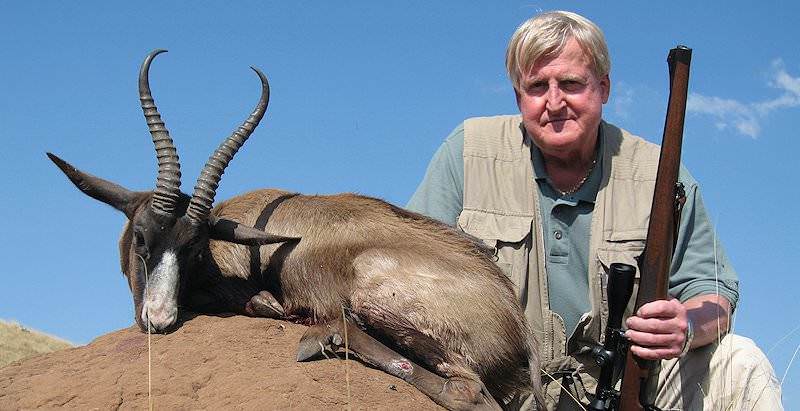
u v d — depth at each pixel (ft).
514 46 7.18
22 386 6.43
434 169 7.57
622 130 7.51
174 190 7.42
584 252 7.25
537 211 7.32
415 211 7.52
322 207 7.48
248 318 7.02
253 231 7.30
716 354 7.14
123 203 7.76
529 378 6.96
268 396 6.13
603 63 7.11
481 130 7.54
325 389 6.23
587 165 7.29
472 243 7.16
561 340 7.25
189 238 7.33
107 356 6.72
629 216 7.23
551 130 7.09
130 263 7.55
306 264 7.25
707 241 7.34
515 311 6.93
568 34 7.03
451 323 6.77
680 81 6.67
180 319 7.24
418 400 6.41
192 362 6.53
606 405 6.65
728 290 7.26
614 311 6.64
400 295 6.85
